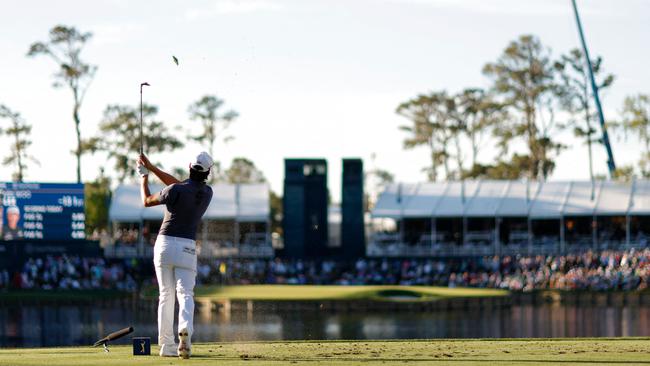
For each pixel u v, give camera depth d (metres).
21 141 158.75
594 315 92.81
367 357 26.70
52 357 26.69
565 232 136.12
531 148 170.12
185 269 26.53
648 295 105.50
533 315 93.12
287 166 135.88
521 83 170.25
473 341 36.84
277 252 133.50
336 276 121.94
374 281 120.75
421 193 139.62
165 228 26.53
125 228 135.38
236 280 118.31
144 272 123.50
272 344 34.44
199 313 95.25
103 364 24.06
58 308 100.75
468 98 176.75
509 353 28.48
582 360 25.70
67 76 150.25
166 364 24.08
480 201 135.88
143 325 84.19
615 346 32.00
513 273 118.75
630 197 131.75
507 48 170.50
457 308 99.56
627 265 112.75
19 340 72.62
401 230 135.50
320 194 135.75
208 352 28.56
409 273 121.50
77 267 115.12
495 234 132.62
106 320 89.06
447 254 127.88
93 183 169.25
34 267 111.62
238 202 134.88
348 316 92.00
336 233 163.62
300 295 100.25
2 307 100.75
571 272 113.00
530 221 132.12
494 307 101.19
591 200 132.50
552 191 136.00
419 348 30.72
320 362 24.83
